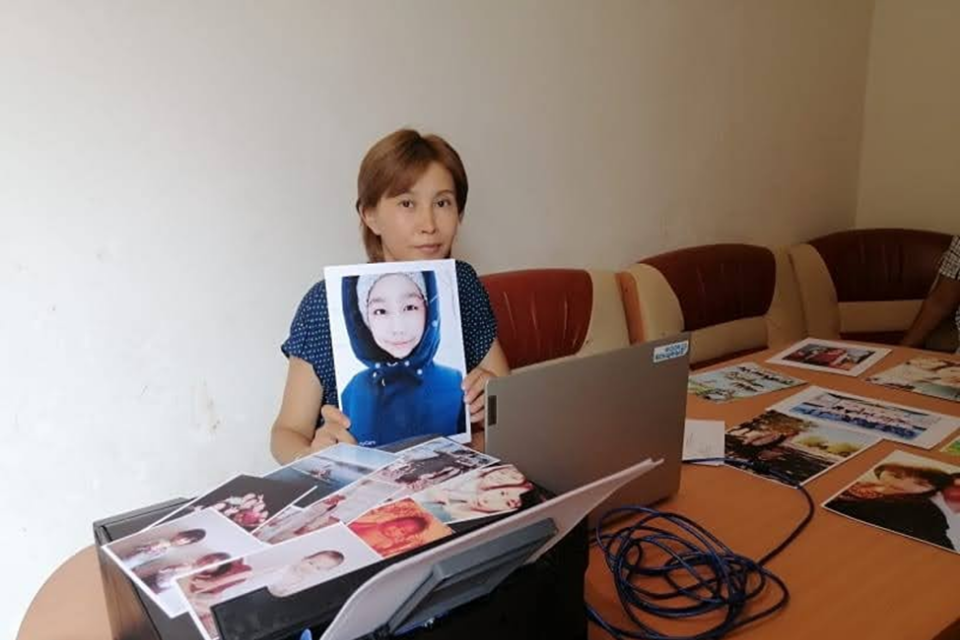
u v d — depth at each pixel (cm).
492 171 192
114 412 146
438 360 97
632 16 213
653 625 67
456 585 47
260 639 42
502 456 74
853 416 124
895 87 289
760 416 125
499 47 185
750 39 248
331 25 156
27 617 69
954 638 67
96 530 60
